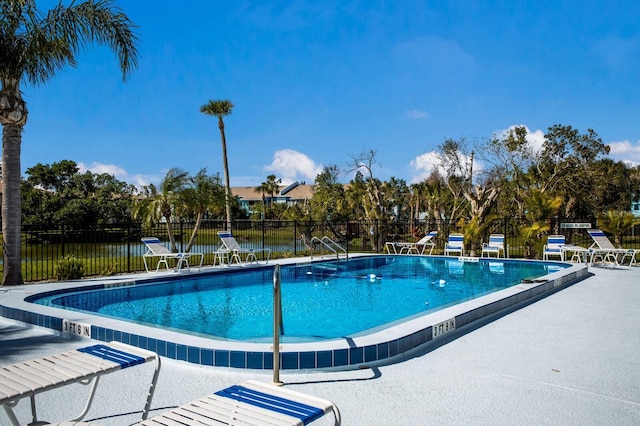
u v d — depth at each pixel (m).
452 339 5.82
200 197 16.52
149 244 12.48
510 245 21.44
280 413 2.43
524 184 27.89
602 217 17.14
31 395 2.66
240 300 9.73
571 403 3.76
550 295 9.27
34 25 9.89
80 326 5.93
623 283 10.95
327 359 4.61
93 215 35.59
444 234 21.80
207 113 27.14
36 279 11.53
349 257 16.34
